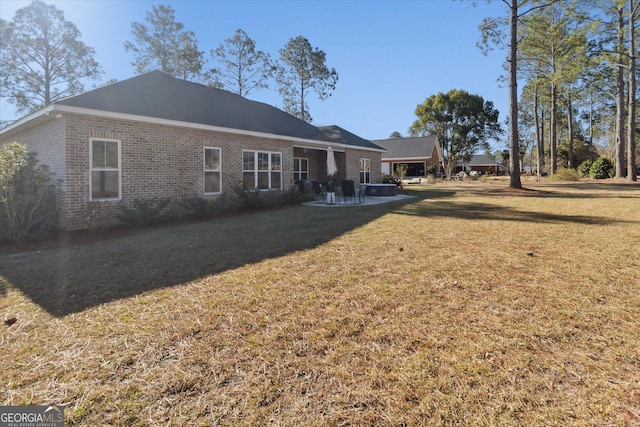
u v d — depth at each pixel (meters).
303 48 32.16
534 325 2.72
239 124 12.69
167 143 10.31
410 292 3.48
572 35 18.88
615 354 2.29
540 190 15.96
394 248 5.36
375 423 1.76
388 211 10.25
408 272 4.12
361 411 1.85
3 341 2.66
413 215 9.20
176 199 10.49
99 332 2.78
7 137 11.34
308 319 2.93
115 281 4.07
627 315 2.84
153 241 6.60
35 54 24.05
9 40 22.88
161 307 3.25
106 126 8.92
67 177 8.23
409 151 37.56
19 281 4.17
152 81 12.34
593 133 40.22
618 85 22.67
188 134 10.89
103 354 2.45
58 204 8.34
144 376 2.19
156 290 3.71
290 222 8.59
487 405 1.86
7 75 23.22
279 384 2.09
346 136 20.33
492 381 2.05
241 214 10.86
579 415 1.77
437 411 1.83
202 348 2.50
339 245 5.67
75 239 7.32
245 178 12.90
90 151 8.63
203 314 3.07
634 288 3.43
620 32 20.31
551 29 20.09
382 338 2.59
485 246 5.36
